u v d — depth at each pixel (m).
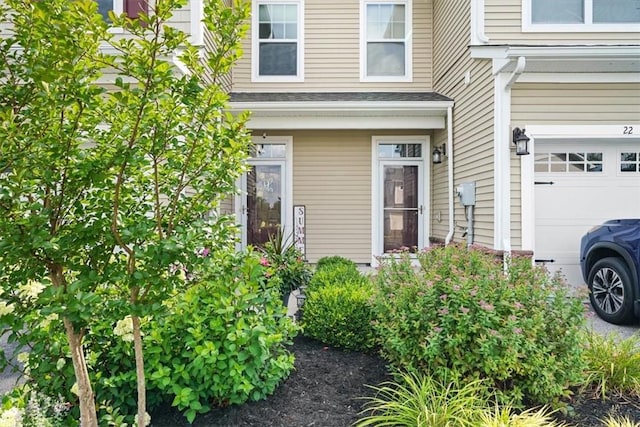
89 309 1.64
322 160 8.23
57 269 1.82
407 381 2.65
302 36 8.38
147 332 2.59
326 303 3.92
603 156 5.58
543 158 5.61
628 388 2.88
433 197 8.17
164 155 1.88
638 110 5.21
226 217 2.06
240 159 2.02
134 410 2.60
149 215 2.39
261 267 2.64
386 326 3.03
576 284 5.59
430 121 7.43
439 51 7.93
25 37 1.65
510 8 5.64
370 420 2.38
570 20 5.62
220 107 1.93
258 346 2.63
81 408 1.97
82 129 1.81
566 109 5.25
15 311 1.83
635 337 3.28
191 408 2.49
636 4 5.56
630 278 4.64
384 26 8.47
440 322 2.80
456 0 6.88
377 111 7.21
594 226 5.57
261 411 2.66
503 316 2.78
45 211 1.61
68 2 1.59
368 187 8.24
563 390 2.67
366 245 8.23
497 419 2.28
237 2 1.85
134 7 5.69
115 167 1.79
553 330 2.78
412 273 3.51
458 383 2.60
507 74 5.25
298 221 8.04
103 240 1.85
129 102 1.73
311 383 3.06
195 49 1.86
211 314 2.70
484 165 5.75
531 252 5.13
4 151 1.56
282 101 7.04
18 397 2.26
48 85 1.59
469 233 6.14
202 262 1.84
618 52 4.81
